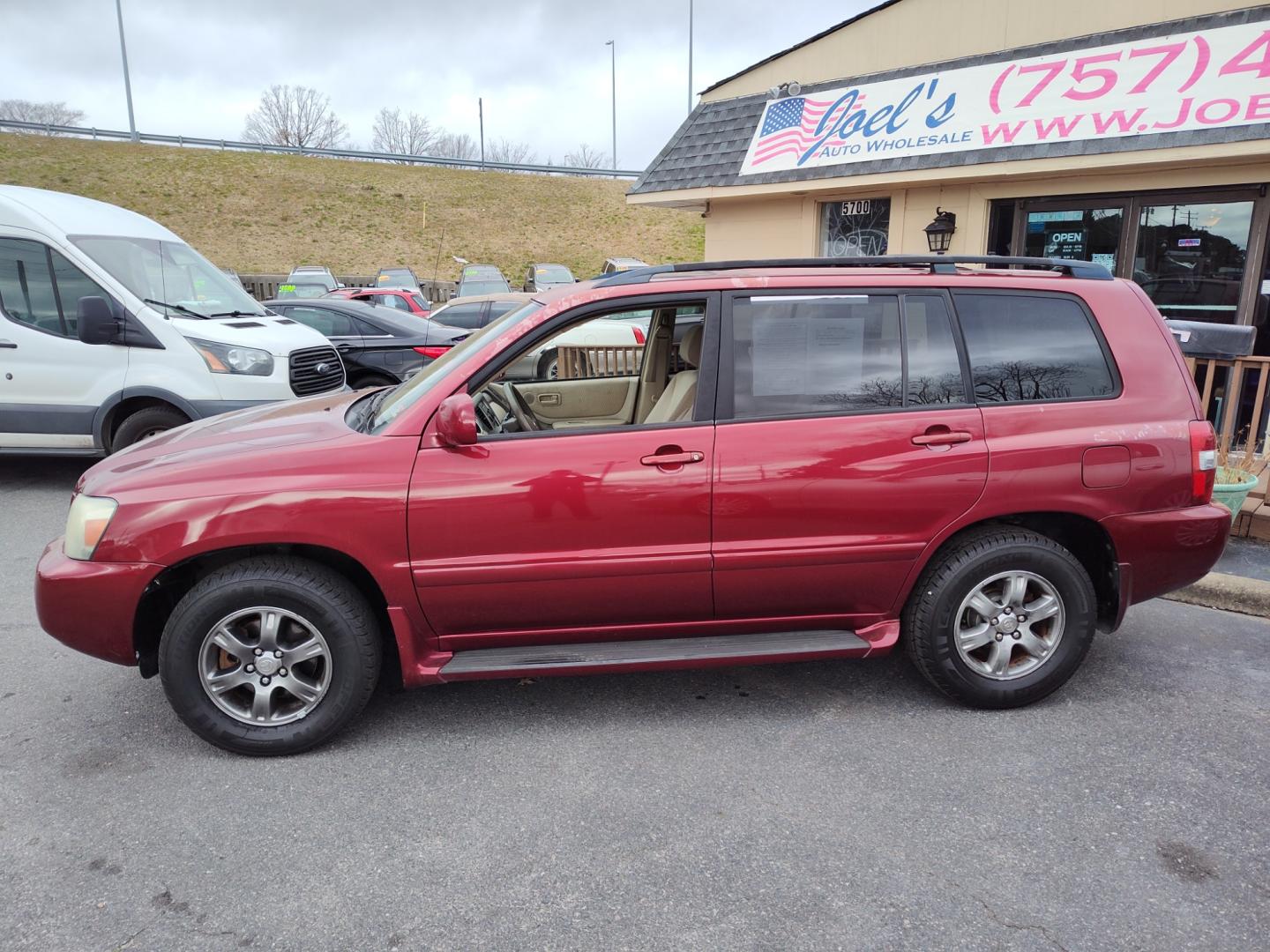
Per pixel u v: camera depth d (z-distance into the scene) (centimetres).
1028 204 884
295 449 324
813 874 261
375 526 316
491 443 324
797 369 340
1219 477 525
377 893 255
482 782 312
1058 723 351
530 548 325
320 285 2433
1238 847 273
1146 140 721
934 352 346
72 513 327
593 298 338
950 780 310
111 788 310
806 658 342
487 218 4431
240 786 311
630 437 328
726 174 1058
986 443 339
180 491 315
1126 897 251
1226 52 698
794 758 326
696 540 331
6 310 685
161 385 680
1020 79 819
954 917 243
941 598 343
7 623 457
